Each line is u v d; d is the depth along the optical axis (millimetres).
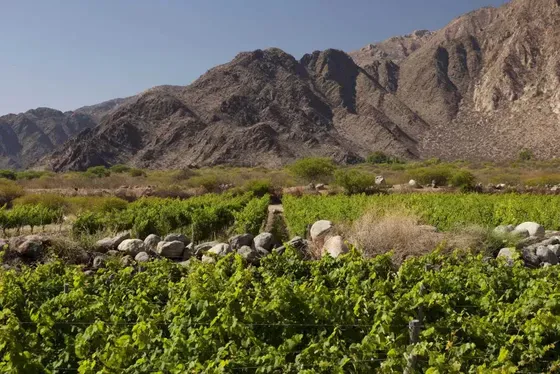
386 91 169125
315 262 7852
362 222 11438
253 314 5062
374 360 4254
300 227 14102
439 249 8703
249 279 6094
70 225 15883
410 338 4602
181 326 4781
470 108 146500
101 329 4566
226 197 25906
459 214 14078
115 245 11969
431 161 72625
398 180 36844
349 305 5344
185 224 15539
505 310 5383
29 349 4805
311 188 32906
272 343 5023
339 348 4598
